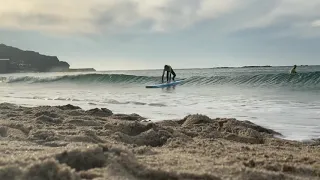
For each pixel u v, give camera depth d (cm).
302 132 730
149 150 447
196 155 439
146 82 3316
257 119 914
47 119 738
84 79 3812
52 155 321
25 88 2906
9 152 384
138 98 1630
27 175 258
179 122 839
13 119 772
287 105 1223
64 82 3778
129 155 334
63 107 1055
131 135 627
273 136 690
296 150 528
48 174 261
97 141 518
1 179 254
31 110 948
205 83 2773
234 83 2617
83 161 321
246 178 321
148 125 644
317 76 2367
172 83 2798
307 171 367
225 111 1089
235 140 640
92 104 1357
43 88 2858
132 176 301
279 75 2541
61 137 507
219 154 457
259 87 2259
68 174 266
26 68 14188
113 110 1142
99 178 284
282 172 365
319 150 531
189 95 1780
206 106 1238
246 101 1400
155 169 312
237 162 388
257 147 545
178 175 306
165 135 586
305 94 1661
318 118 909
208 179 306
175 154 430
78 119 751
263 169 371
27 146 432
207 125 766
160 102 1411
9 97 1800
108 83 3400
